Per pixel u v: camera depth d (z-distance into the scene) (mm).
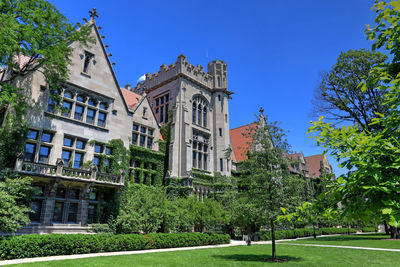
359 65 34000
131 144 32344
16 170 20094
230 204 30297
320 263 16734
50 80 24031
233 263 15930
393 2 5016
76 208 25078
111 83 30750
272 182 19953
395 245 28750
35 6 20734
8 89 19531
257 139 21594
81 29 25234
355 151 4512
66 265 13484
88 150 27094
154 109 44594
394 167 3988
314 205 5008
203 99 44844
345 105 34250
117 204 26812
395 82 4855
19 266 12844
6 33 17312
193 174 38406
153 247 23219
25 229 21156
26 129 22562
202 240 27672
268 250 23688
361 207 4367
